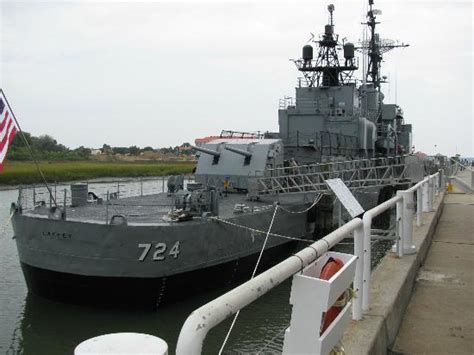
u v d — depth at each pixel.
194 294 13.70
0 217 29.34
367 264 4.90
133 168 78.88
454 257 8.88
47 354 10.96
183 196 14.40
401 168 29.03
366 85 34.59
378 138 32.88
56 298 13.28
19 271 17.69
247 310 12.58
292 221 18.50
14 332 11.91
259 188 19.62
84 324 12.26
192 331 1.89
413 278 7.01
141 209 15.77
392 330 5.02
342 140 26.45
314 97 28.69
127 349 1.73
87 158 102.69
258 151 21.34
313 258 3.02
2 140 12.57
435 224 12.21
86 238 12.30
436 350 4.80
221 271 14.28
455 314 5.86
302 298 2.79
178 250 12.66
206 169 21.94
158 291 12.57
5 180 55.19
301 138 26.95
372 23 37.66
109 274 12.24
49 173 60.22
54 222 12.70
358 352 3.83
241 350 10.26
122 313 12.70
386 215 23.25
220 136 24.91
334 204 21.47
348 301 3.45
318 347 2.75
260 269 16.58
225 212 15.70
